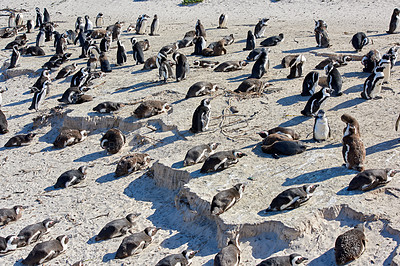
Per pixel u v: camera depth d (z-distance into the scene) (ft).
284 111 62.69
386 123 54.90
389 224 36.50
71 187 55.62
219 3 146.92
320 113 51.60
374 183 40.34
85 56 106.22
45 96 82.12
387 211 37.91
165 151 57.11
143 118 66.90
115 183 54.85
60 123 74.02
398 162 45.01
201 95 71.82
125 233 45.01
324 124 51.47
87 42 105.50
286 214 39.58
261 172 47.21
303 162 47.98
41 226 46.50
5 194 56.29
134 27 130.21
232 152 49.29
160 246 42.39
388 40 94.99
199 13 141.69
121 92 78.02
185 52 100.07
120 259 41.22
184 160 50.93
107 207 50.21
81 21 132.67
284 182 44.78
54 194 54.54
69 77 92.84
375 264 33.78
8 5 173.47
